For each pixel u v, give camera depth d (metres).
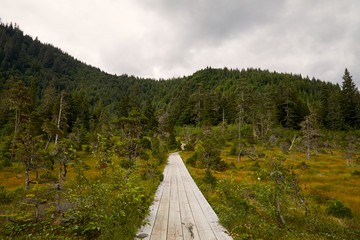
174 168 22.38
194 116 81.81
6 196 8.91
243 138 56.31
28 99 34.34
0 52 141.50
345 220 7.95
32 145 12.98
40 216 5.66
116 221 4.11
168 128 55.03
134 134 21.56
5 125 49.06
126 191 3.97
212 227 5.18
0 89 85.19
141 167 21.61
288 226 5.99
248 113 67.19
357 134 52.44
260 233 4.95
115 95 161.12
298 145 44.59
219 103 79.50
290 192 6.61
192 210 6.77
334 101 66.31
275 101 66.00
